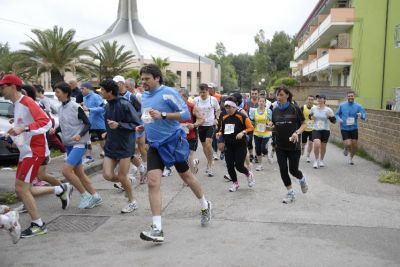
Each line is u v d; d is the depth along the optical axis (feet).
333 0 110.52
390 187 27.53
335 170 34.58
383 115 37.86
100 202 22.98
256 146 34.01
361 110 37.24
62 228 19.11
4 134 17.62
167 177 31.07
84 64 127.24
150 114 16.78
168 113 16.88
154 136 17.20
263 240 17.24
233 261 15.08
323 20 111.24
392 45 92.68
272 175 31.86
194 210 21.91
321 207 22.34
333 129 61.05
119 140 20.83
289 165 23.20
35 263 15.14
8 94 17.58
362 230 18.47
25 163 17.61
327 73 129.08
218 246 16.60
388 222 19.65
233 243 16.92
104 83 20.29
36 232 18.06
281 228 18.76
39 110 17.60
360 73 94.63
